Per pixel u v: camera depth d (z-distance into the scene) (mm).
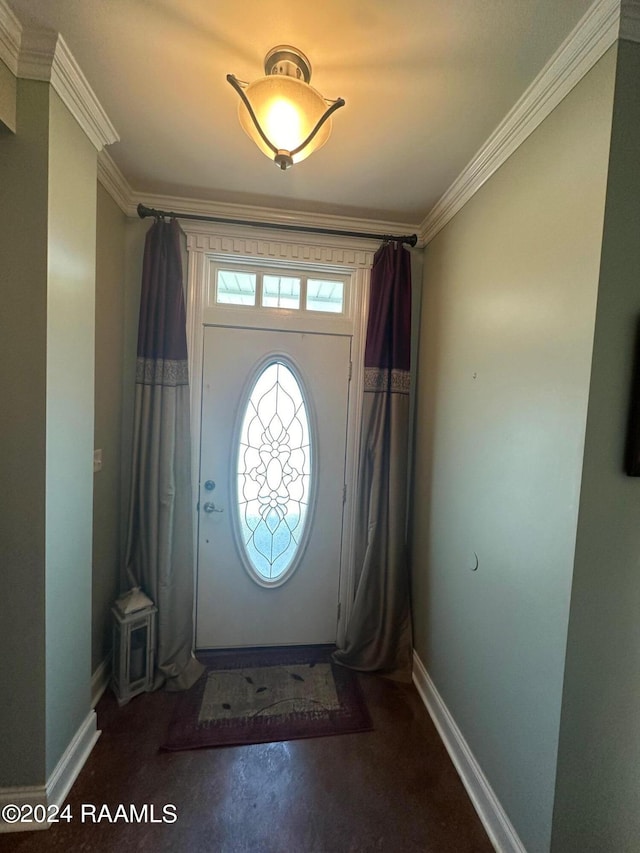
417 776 1620
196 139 1647
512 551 1395
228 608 2365
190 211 2143
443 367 2018
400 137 1567
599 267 1055
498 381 1518
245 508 2354
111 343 2006
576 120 1152
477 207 1718
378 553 2271
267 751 1697
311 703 1980
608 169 1037
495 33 1121
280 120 1209
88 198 1521
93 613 1888
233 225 2193
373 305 2279
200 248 2191
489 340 1590
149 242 2072
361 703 1999
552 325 1231
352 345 2377
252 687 2078
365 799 1515
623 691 1162
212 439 2283
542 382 1271
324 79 1297
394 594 2246
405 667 2238
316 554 2424
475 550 1641
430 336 2213
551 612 1191
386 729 1854
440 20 1092
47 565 1339
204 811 1442
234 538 2336
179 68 1287
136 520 2098
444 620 1905
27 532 1309
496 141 1521
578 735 1148
